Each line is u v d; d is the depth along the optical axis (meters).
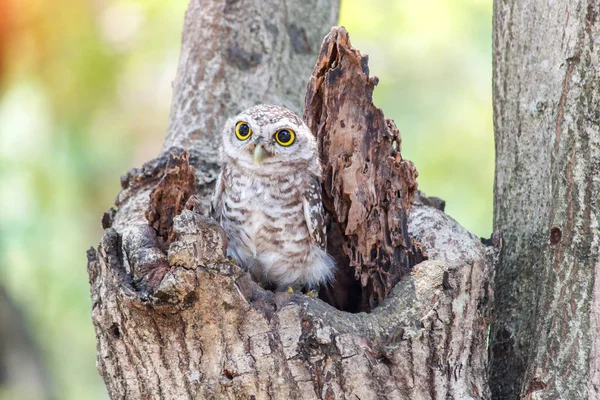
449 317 8.62
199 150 11.89
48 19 18.20
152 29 18.67
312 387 7.98
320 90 9.66
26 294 19.05
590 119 8.59
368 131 9.34
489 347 9.75
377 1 18.19
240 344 8.02
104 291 8.30
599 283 8.36
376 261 9.38
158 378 8.23
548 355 8.46
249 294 8.11
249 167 10.12
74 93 18.61
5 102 18.59
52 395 19.41
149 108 19.39
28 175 18.06
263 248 10.25
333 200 9.72
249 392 8.01
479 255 9.31
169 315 7.96
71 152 18.38
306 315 8.02
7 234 17.70
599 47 8.66
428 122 17.69
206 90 12.52
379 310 8.51
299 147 10.01
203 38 12.85
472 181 17.44
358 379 8.01
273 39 12.99
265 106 10.58
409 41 17.98
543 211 9.30
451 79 17.95
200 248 7.84
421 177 17.34
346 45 9.16
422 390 8.30
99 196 18.92
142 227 8.82
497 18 10.05
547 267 8.73
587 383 8.20
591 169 8.52
